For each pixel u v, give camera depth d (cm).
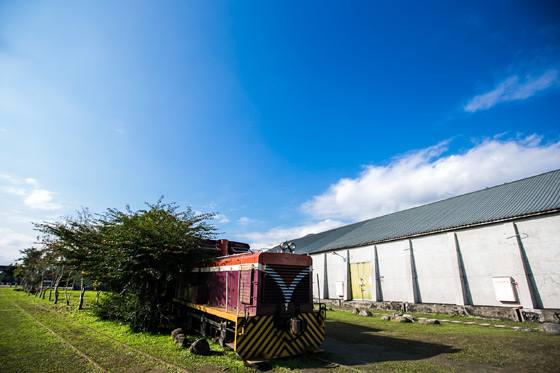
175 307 1184
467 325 1298
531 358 720
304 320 755
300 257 827
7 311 1593
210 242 1235
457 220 1777
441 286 1723
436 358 735
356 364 684
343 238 2830
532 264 1377
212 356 722
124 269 1036
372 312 1825
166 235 1073
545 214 1364
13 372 590
